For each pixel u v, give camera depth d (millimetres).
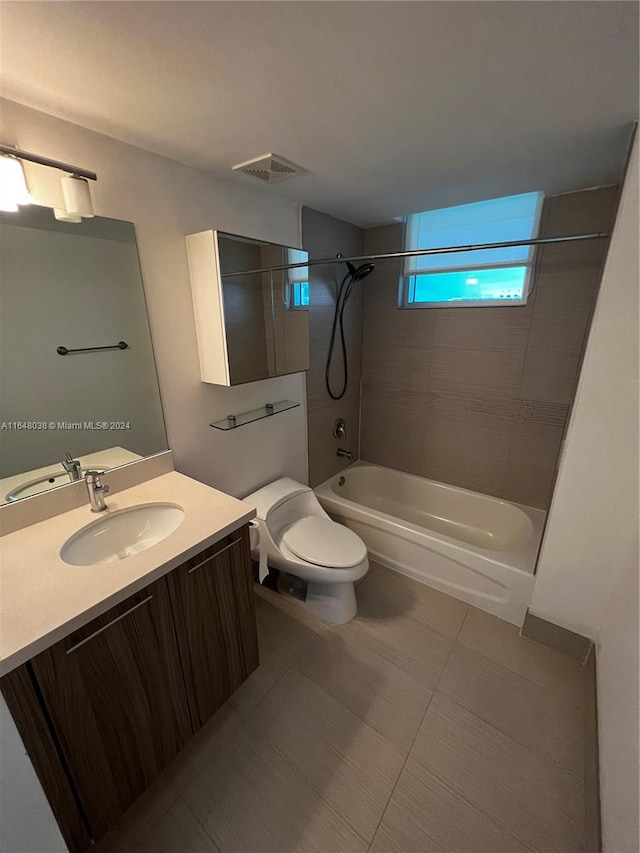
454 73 936
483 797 1233
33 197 1149
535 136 1285
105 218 1315
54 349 1279
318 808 1209
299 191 1857
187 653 1229
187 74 932
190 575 1182
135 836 1153
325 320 2461
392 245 2568
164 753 1222
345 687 1598
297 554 1853
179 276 1583
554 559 1642
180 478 1632
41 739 889
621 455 1390
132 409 1527
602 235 1402
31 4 702
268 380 2133
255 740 1402
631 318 1259
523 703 1527
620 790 958
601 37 797
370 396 3004
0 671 782
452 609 2023
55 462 1339
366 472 3051
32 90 1003
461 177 1677
